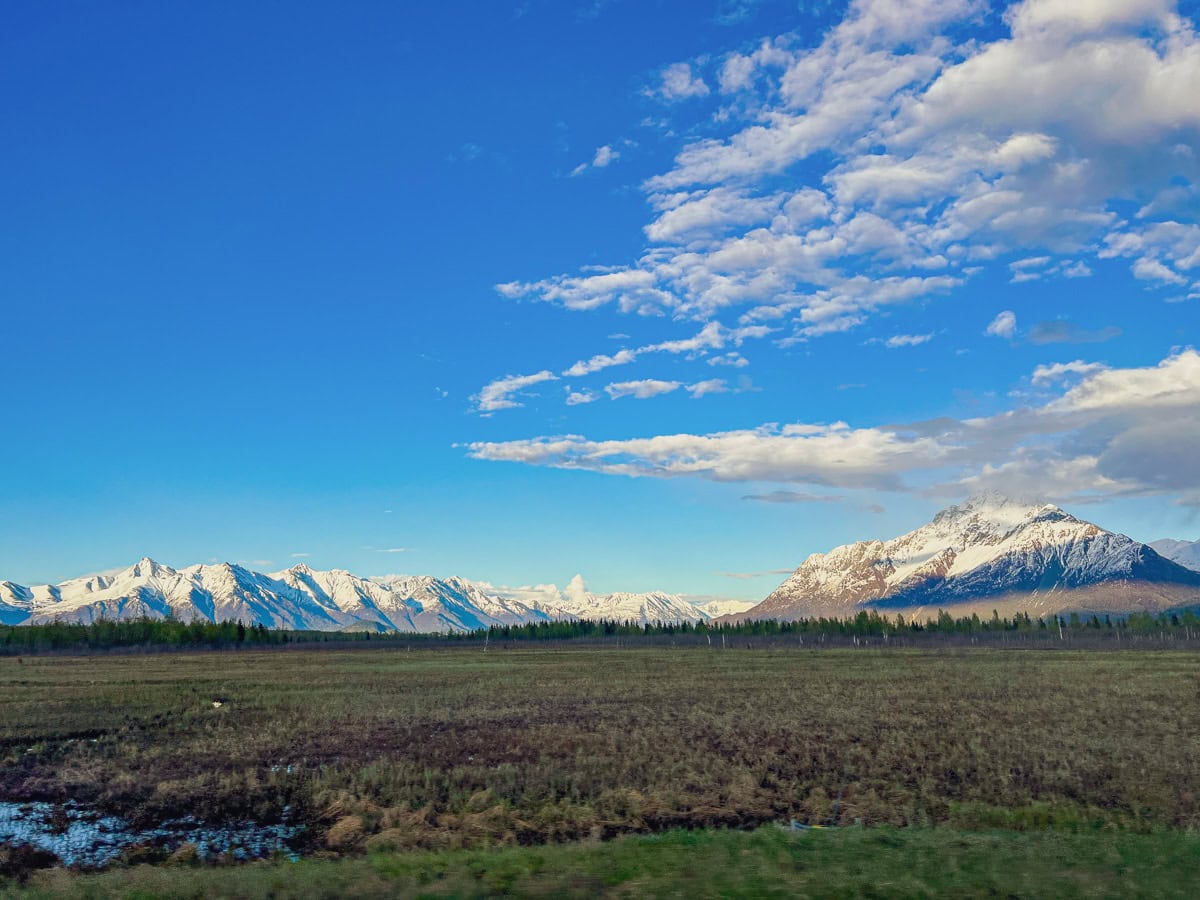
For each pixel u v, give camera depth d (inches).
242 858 923.4
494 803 1096.2
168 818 1093.1
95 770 1374.3
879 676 2920.8
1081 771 1210.6
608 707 2070.6
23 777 1331.2
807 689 2447.1
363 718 1930.4
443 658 5073.8
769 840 741.9
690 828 987.9
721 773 1232.2
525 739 1592.0
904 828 885.8
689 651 5954.7
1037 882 566.3
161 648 6998.0
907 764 1286.9
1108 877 580.1
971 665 3531.0
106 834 1030.4
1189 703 1980.8
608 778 1216.8
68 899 617.6
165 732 1791.3
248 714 2059.5
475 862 675.4
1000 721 1710.1
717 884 564.4
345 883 601.9
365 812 1074.7
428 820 1036.5
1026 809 1004.6
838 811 1034.7
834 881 569.3
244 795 1189.1
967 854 663.1
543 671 3533.5
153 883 649.0
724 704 2085.4
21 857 917.8
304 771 1327.5
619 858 666.8
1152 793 1081.4
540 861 666.2
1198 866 614.2
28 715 2046.0
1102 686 2416.3
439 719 1894.7
